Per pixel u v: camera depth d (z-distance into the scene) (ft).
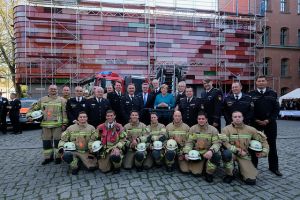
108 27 78.18
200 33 85.15
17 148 34.12
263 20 93.35
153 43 81.05
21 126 49.55
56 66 74.28
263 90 23.09
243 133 21.52
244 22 89.10
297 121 74.08
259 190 19.30
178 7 81.82
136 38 80.02
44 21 74.18
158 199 17.78
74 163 23.27
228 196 18.22
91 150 23.57
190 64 84.23
